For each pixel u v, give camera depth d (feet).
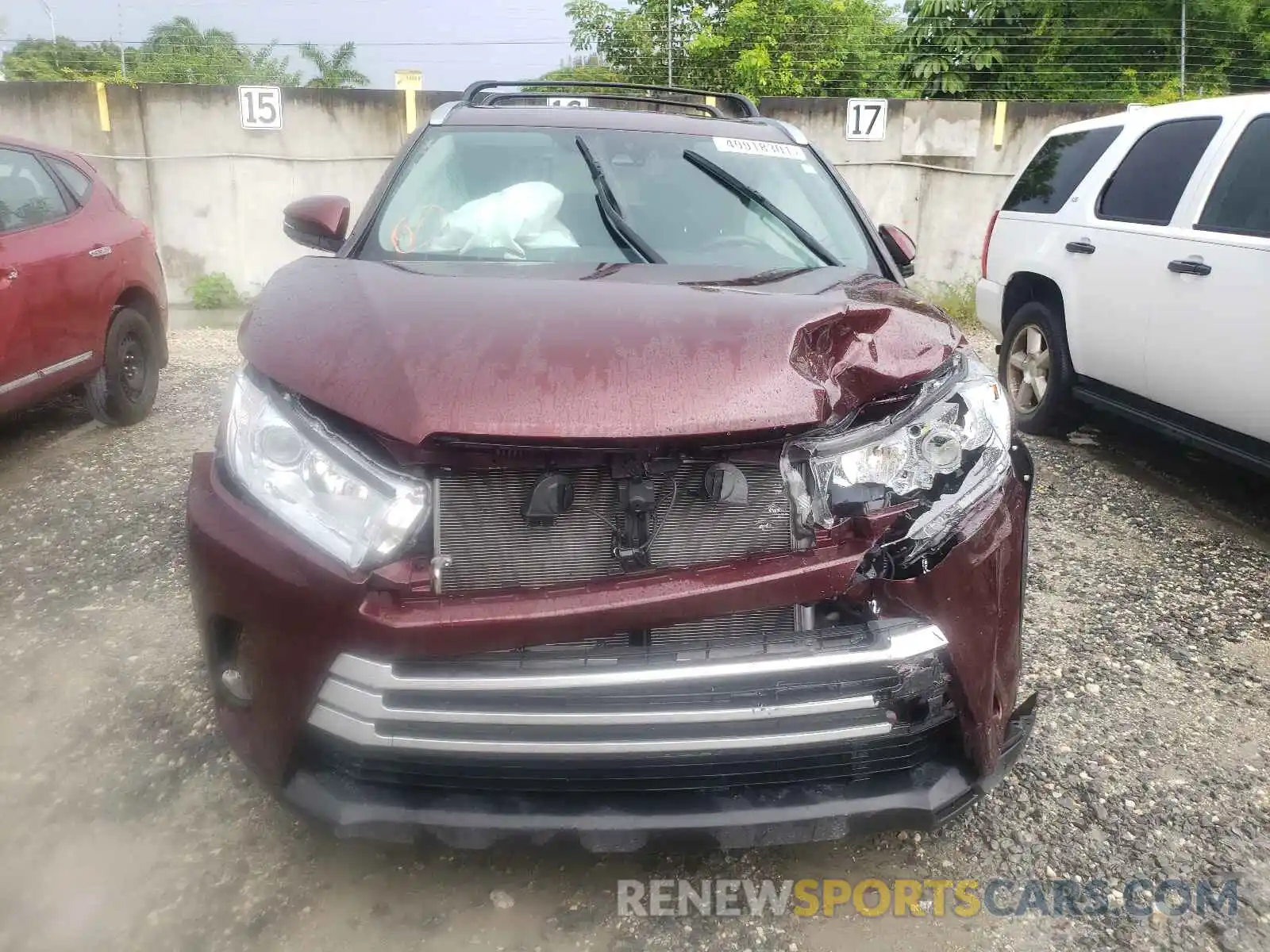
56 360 16.56
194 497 7.14
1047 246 19.27
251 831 8.15
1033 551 14.23
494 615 6.15
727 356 6.63
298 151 35.65
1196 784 9.12
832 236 10.68
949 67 44.32
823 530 6.72
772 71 44.62
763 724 6.41
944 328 7.88
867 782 6.94
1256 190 14.74
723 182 10.85
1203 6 42.80
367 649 6.21
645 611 6.24
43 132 34.81
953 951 7.19
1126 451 19.20
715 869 7.94
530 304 7.12
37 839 8.02
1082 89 43.65
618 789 6.61
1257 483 17.52
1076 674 10.92
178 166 35.32
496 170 10.61
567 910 7.45
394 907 7.41
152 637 11.17
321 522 6.44
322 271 8.21
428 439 6.10
